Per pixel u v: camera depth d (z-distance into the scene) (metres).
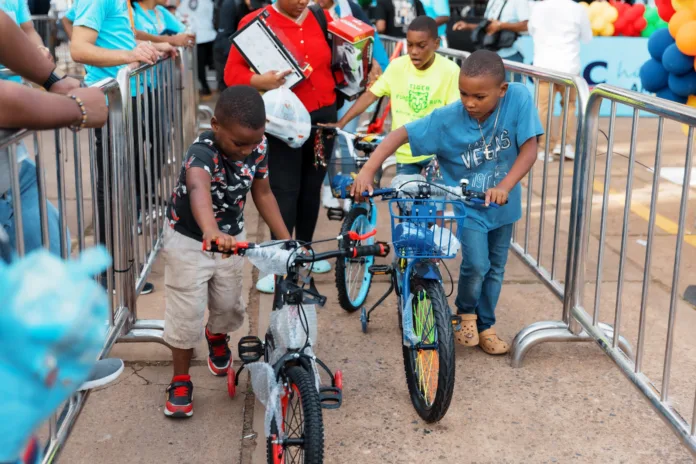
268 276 4.39
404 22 8.66
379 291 4.55
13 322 0.98
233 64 4.15
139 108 3.93
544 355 3.73
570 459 2.88
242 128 2.59
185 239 2.96
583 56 9.96
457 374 3.53
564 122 3.83
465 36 8.21
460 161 3.41
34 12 9.46
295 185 4.24
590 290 4.54
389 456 2.88
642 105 2.92
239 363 3.58
